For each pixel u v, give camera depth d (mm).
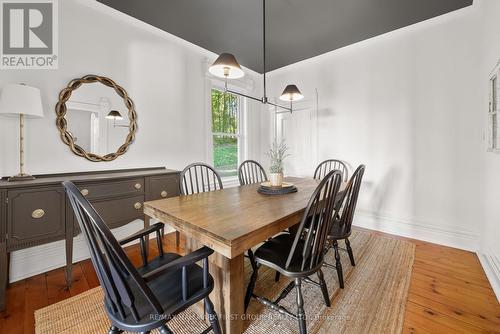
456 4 2363
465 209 2496
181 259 979
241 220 1236
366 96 3139
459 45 2484
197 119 3309
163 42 2902
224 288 1291
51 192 1752
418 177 2777
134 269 846
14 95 1702
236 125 4043
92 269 2123
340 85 3369
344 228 1776
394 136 2934
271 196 1814
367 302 1612
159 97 2881
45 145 2090
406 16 2557
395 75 2900
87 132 2320
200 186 3328
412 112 2797
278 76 4105
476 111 2412
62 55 2172
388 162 2986
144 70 2736
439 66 2605
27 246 1654
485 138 2193
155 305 896
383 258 2240
